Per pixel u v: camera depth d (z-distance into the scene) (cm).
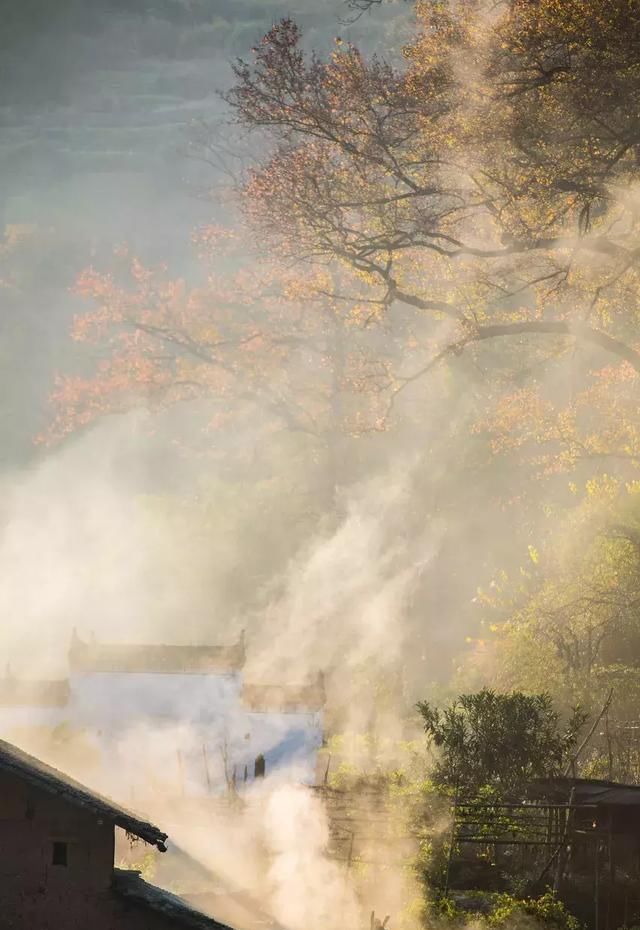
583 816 3359
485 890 3334
